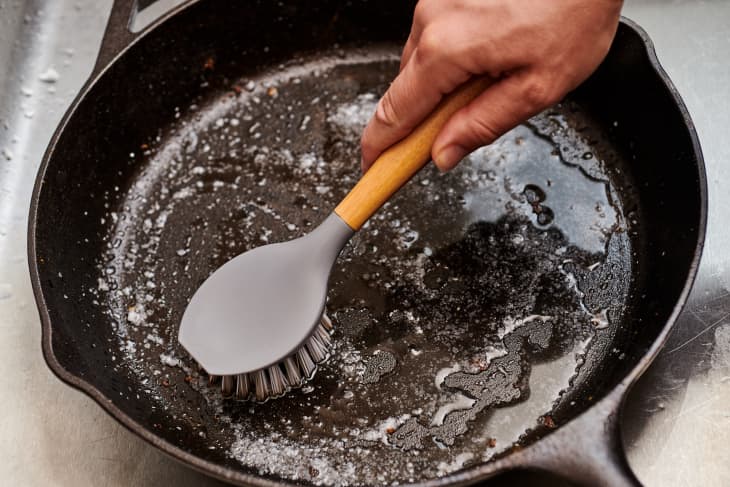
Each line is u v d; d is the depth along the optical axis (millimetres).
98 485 494
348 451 494
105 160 575
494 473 419
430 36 451
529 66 451
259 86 622
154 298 542
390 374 512
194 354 487
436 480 418
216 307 495
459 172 571
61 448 504
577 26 443
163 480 494
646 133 556
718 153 581
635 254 546
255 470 490
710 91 605
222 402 508
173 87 602
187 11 573
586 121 590
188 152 595
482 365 513
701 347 518
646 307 519
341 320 525
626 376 434
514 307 528
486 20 444
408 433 498
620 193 567
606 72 565
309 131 601
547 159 578
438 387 509
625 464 415
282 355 487
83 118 550
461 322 524
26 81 629
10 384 524
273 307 494
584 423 422
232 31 601
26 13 641
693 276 470
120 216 571
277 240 557
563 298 531
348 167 583
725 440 493
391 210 559
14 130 615
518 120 472
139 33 565
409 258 543
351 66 630
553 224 555
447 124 475
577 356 516
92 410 514
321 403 506
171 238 561
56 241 525
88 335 520
